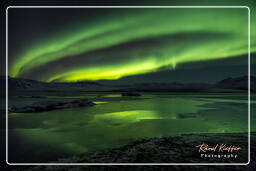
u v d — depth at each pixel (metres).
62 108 22.28
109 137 8.91
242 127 11.12
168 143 6.44
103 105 27.17
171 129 10.65
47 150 7.00
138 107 24.44
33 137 9.04
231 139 6.85
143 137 8.84
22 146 7.53
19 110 19.33
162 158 4.95
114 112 18.97
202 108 22.67
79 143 7.89
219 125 11.78
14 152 6.78
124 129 10.80
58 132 10.12
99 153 5.64
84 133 9.80
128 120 14.07
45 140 8.50
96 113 18.39
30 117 15.84
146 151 5.59
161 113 18.05
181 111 19.53
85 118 15.19
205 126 11.47
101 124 12.46
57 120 14.16
